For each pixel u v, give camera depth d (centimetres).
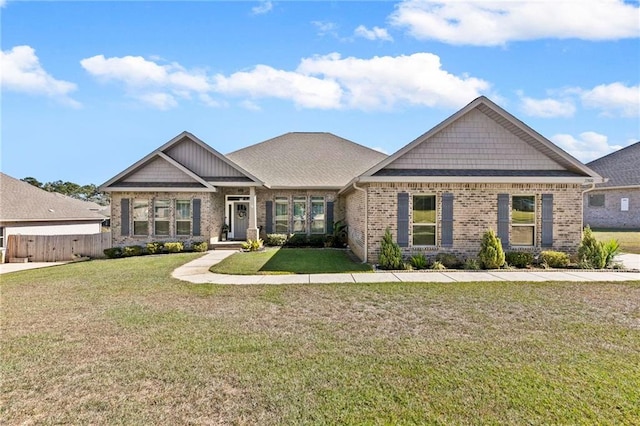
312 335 591
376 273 1134
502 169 1345
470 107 1312
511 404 386
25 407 386
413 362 487
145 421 360
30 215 2241
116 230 1817
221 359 500
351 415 367
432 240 1316
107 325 649
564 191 1312
